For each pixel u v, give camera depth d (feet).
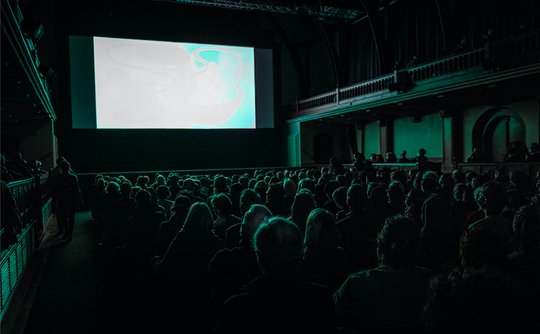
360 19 64.08
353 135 70.85
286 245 5.21
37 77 32.48
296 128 71.05
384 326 6.04
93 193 32.68
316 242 8.68
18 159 27.68
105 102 62.95
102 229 23.50
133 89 64.08
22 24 24.48
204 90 67.82
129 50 64.03
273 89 74.28
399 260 6.17
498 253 5.70
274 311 5.00
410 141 57.36
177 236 10.64
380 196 14.11
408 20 57.06
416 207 13.76
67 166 29.27
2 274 14.30
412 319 6.01
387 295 6.05
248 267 8.89
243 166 73.72
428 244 9.70
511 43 33.22
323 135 72.23
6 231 15.23
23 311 14.90
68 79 61.72
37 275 19.72
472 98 44.75
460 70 38.09
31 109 44.65
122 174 51.11
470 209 14.26
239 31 70.74
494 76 34.47
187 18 71.82
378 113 57.98
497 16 44.11
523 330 2.38
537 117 40.22
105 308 14.61
